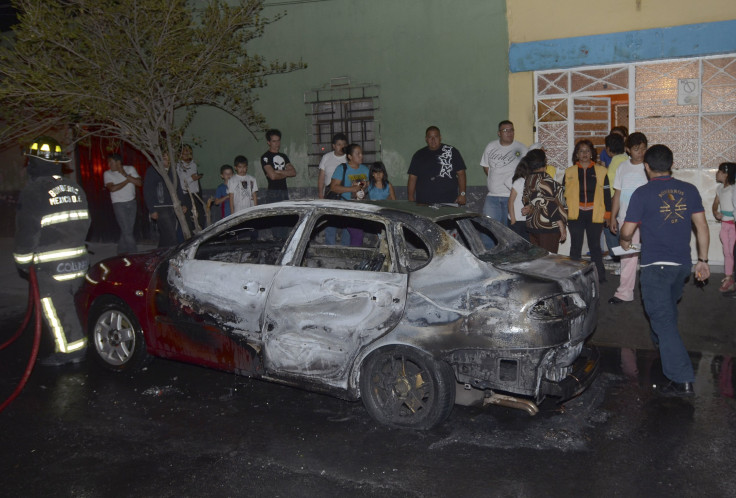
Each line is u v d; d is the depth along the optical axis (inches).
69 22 317.7
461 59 391.5
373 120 420.2
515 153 342.6
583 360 187.3
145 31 306.2
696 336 250.4
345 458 164.6
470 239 197.0
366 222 268.5
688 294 302.7
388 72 411.2
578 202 322.0
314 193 446.3
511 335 164.4
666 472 153.2
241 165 391.5
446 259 176.6
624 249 204.5
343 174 343.6
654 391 203.2
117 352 232.1
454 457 163.5
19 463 165.8
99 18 307.7
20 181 567.8
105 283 230.1
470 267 173.6
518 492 146.1
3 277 407.8
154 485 153.2
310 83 433.7
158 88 323.3
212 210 474.6
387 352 179.0
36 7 302.8
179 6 316.5
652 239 197.0
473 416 188.5
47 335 273.0
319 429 182.5
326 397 206.5
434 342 171.6
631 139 290.7
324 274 188.2
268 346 193.8
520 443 170.1
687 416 183.8
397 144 416.2
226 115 461.7
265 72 417.1
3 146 524.4
